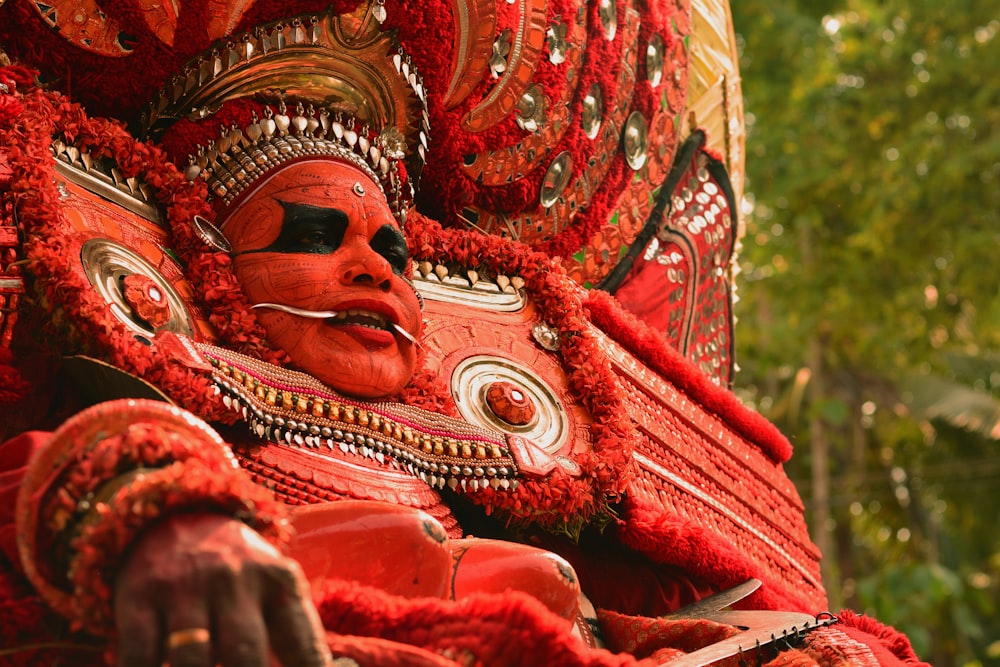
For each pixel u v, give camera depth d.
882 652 2.08
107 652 1.31
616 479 2.34
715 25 3.71
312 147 2.14
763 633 2.03
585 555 2.48
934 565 12.39
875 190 12.24
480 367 2.39
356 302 2.05
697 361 3.43
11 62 2.08
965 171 12.04
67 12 2.06
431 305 2.46
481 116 2.68
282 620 1.23
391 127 2.33
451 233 2.60
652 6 3.24
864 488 14.06
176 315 1.96
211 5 2.09
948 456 14.27
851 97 12.84
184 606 1.20
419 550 1.68
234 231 2.09
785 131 12.71
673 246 3.35
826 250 13.20
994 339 13.70
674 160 3.45
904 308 13.11
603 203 3.12
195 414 1.83
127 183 2.05
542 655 1.49
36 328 1.80
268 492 1.36
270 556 1.25
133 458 1.32
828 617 2.17
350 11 2.19
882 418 14.57
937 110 12.63
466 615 1.51
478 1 2.48
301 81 2.18
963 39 12.66
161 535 1.26
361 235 2.11
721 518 2.76
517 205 2.90
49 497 1.33
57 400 1.82
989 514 14.29
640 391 2.77
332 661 1.39
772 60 12.88
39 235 1.80
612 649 2.21
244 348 2.00
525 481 2.20
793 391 13.70
